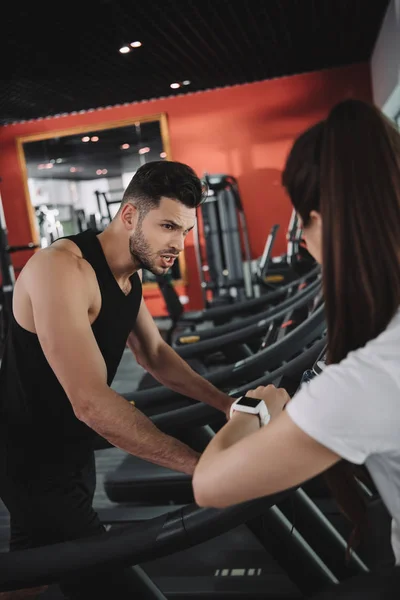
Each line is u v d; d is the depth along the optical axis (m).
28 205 8.66
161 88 7.53
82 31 5.10
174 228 1.28
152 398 2.11
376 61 6.64
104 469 3.15
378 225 0.65
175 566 1.92
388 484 0.69
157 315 8.50
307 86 7.68
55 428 1.37
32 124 8.50
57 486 1.42
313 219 0.74
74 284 1.21
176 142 8.16
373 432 0.63
